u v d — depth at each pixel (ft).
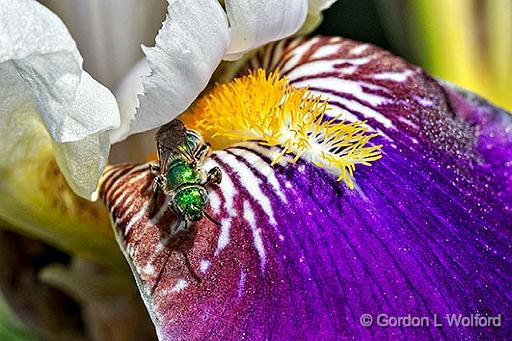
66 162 0.41
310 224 0.40
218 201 0.40
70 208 0.43
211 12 0.40
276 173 0.41
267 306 0.38
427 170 0.42
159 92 0.39
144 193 0.40
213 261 0.39
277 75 0.43
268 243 0.39
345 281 0.39
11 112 0.40
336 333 0.38
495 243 0.41
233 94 0.42
